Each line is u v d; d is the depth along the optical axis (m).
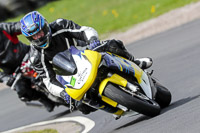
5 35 27.33
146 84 18.80
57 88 19.39
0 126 32.31
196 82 23.33
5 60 27.58
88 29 18.84
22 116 33.34
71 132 22.44
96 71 16.84
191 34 41.28
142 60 20.84
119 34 57.09
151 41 46.03
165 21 55.44
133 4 78.25
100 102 18.19
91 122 23.19
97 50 17.55
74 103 19.08
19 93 28.12
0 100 42.44
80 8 88.00
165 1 68.50
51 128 25.27
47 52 19.08
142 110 17.33
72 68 17.38
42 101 29.56
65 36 19.39
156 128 16.02
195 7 57.09
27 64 27.33
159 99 19.77
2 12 90.31
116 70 17.56
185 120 15.48
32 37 18.23
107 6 84.88
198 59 29.39
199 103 17.45
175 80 25.92
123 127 19.06
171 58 33.34
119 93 16.84
